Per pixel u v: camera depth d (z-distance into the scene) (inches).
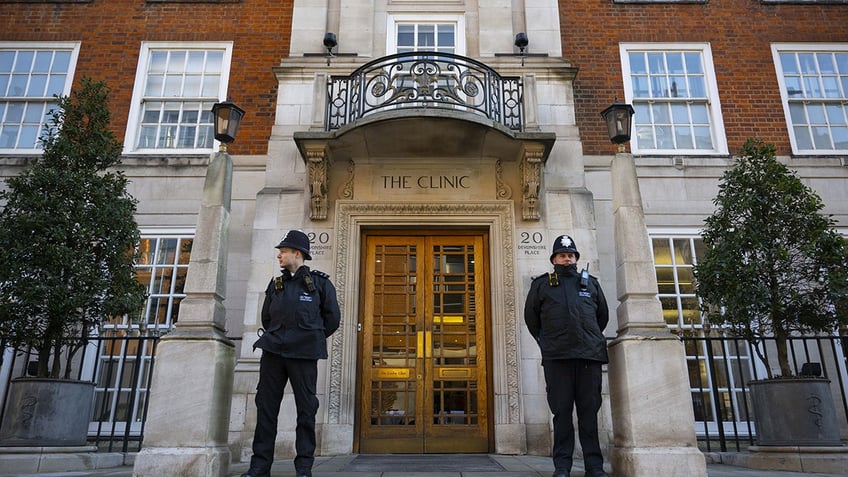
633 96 391.2
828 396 232.2
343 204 314.3
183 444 174.1
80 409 238.1
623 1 409.4
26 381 229.9
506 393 286.2
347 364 289.3
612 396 193.5
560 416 173.8
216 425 181.8
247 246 352.2
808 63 403.5
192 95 393.7
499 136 301.4
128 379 333.1
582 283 181.3
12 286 236.4
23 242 244.4
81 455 229.3
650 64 400.5
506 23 370.3
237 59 396.8
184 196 361.7
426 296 309.9
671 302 346.3
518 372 289.0
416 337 303.0
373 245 318.7
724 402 328.2
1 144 383.6
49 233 244.5
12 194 257.0
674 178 364.8
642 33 402.6
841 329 280.5
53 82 395.9
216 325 191.9
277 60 396.8
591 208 315.9
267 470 165.5
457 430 289.0
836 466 215.0
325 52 363.3
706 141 384.8
